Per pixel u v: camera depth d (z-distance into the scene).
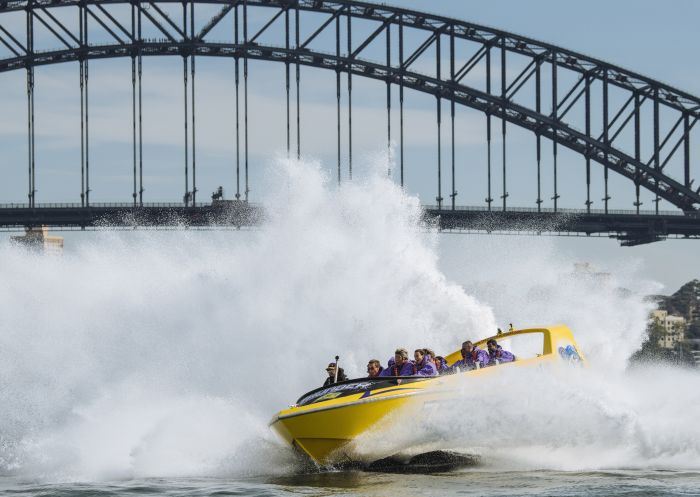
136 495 55.28
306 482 58.56
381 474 61.41
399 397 60.59
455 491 55.16
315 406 60.28
